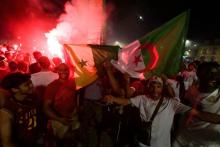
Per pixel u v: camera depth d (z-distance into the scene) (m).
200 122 3.37
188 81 8.73
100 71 4.98
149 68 4.46
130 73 4.58
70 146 4.96
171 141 4.05
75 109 5.00
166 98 3.80
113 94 4.67
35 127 3.71
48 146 4.92
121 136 4.73
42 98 5.18
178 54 4.32
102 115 5.00
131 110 4.62
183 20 4.30
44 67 5.48
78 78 5.07
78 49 5.13
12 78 3.45
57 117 4.76
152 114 3.74
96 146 5.02
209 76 3.24
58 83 4.84
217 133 3.30
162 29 4.38
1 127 3.30
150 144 3.76
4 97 3.58
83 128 5.09
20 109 3.49
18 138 3.46
